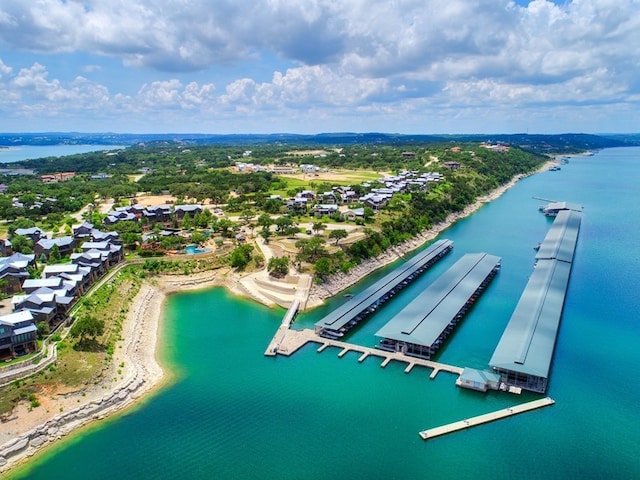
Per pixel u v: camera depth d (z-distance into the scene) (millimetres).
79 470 89000
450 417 103375
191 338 143125
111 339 129750
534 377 112250
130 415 104812
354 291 181750
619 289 180250
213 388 114938
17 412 99188
